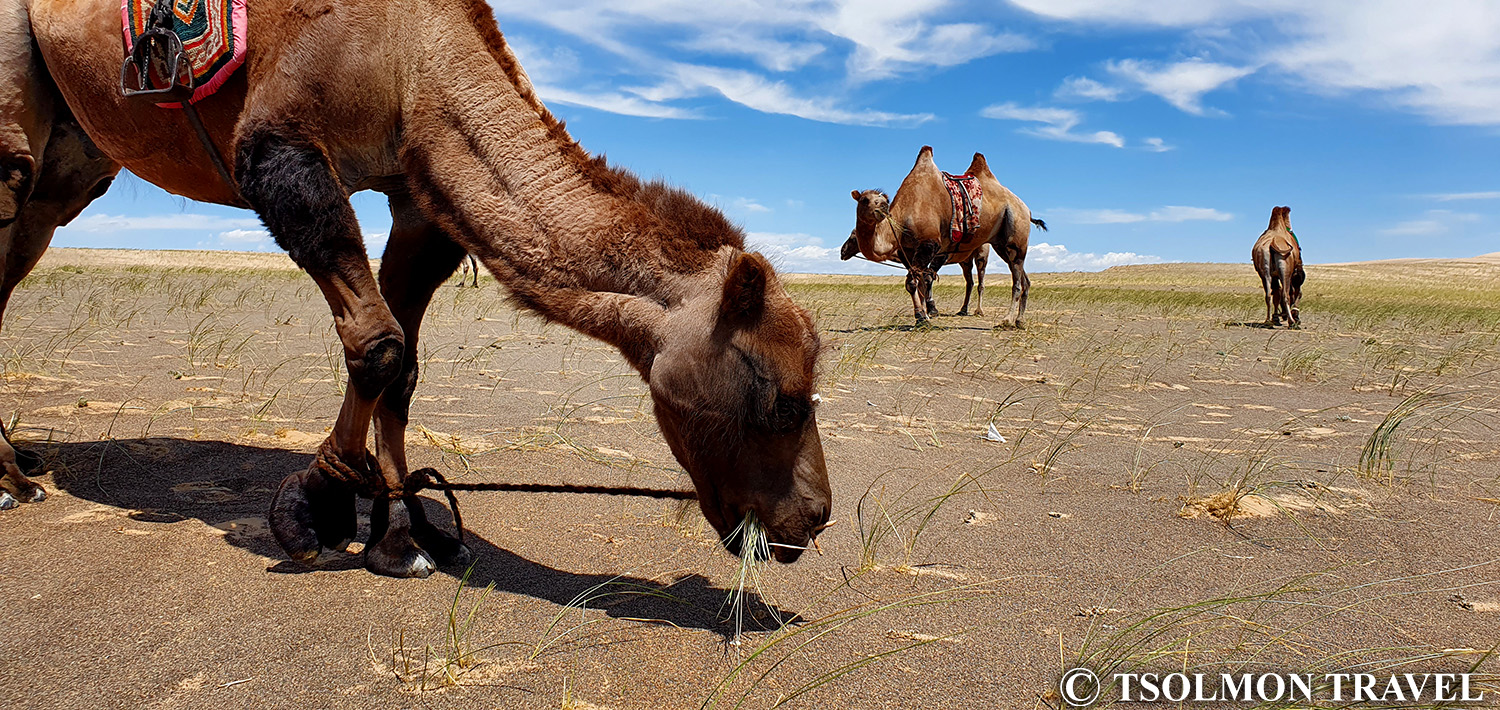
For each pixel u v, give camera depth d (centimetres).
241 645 267
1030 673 269
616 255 310
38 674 244
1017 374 922
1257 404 779
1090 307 2216
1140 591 338
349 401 326
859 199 1412
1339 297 3198
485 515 407
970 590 336
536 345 1018
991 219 1500
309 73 314
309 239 310
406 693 243
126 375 703
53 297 1416
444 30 333
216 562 333
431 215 337
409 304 368
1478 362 1123
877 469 516
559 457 512
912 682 261
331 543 340
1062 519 428
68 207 455
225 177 354
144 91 337
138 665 252
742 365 286
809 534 293
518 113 330
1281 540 399
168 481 430
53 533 353
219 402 615
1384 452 556
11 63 379
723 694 250
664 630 291
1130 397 802
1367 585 337
